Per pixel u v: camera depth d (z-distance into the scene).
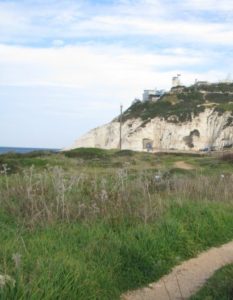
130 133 104.62
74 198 10.90
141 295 7.63
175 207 11.93
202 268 9.08
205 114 104.12
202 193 15.11
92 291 6.54
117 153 49.16
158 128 104.44
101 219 9.98
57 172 12.49
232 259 9.77
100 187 12.00
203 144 101.38
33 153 43.34
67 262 6.84
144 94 126.44
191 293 7.70
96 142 110.06
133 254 8.41
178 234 9.91
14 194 11.03
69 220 9.73
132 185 12.48
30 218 9.54
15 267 6.12
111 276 7.60
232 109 103.12
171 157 52.59
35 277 5.95
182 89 122.38
